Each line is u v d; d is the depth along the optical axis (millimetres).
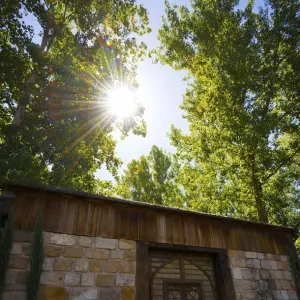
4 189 4102
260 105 11039
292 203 11195
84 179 12062
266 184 10039
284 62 11500
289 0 11781
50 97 9891
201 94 12867
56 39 10367
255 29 12320
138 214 5000
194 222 5555
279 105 10727
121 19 12023
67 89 10758
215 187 11359
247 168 9930
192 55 13945
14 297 3410
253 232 6262
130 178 18859
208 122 11914
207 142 11258
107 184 13461
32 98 8602
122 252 4453
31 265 3564
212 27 12727
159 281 4746
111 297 4000
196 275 5148
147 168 19172
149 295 4508
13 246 3730
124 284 4195
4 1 6336
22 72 6805
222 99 10984
